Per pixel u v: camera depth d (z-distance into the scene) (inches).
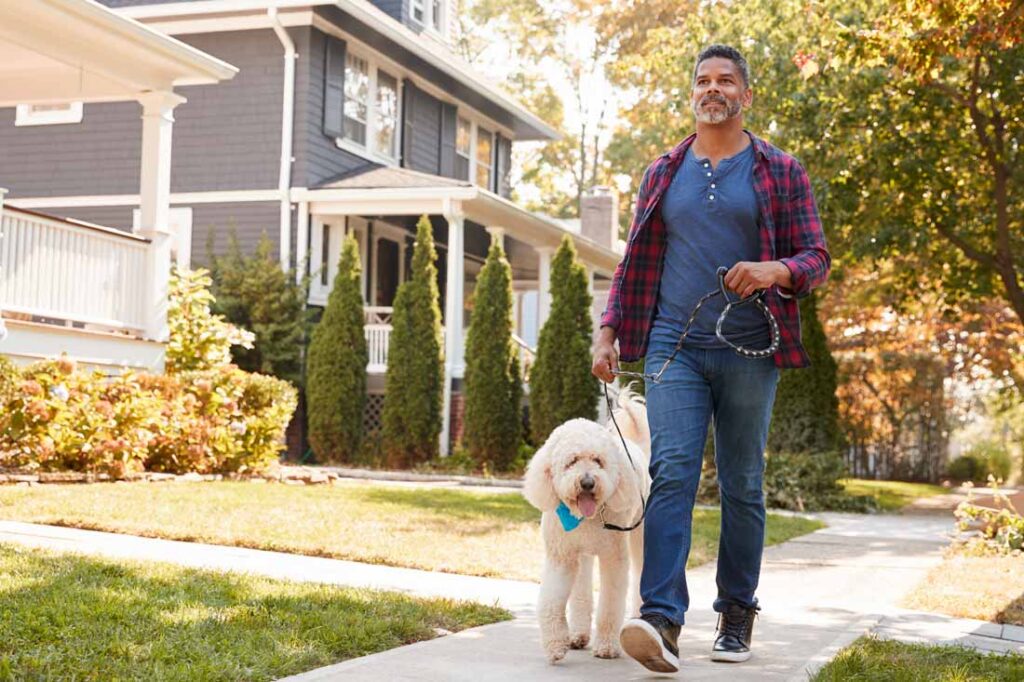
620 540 187.3
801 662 187.5
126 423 437.7
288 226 765.3
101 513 323.9
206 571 237.5
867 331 1003.9
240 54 783.1
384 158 864.3
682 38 742.5
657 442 180.9
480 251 1008.9
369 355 754.8
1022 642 226.8
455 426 752.3
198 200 783.7
